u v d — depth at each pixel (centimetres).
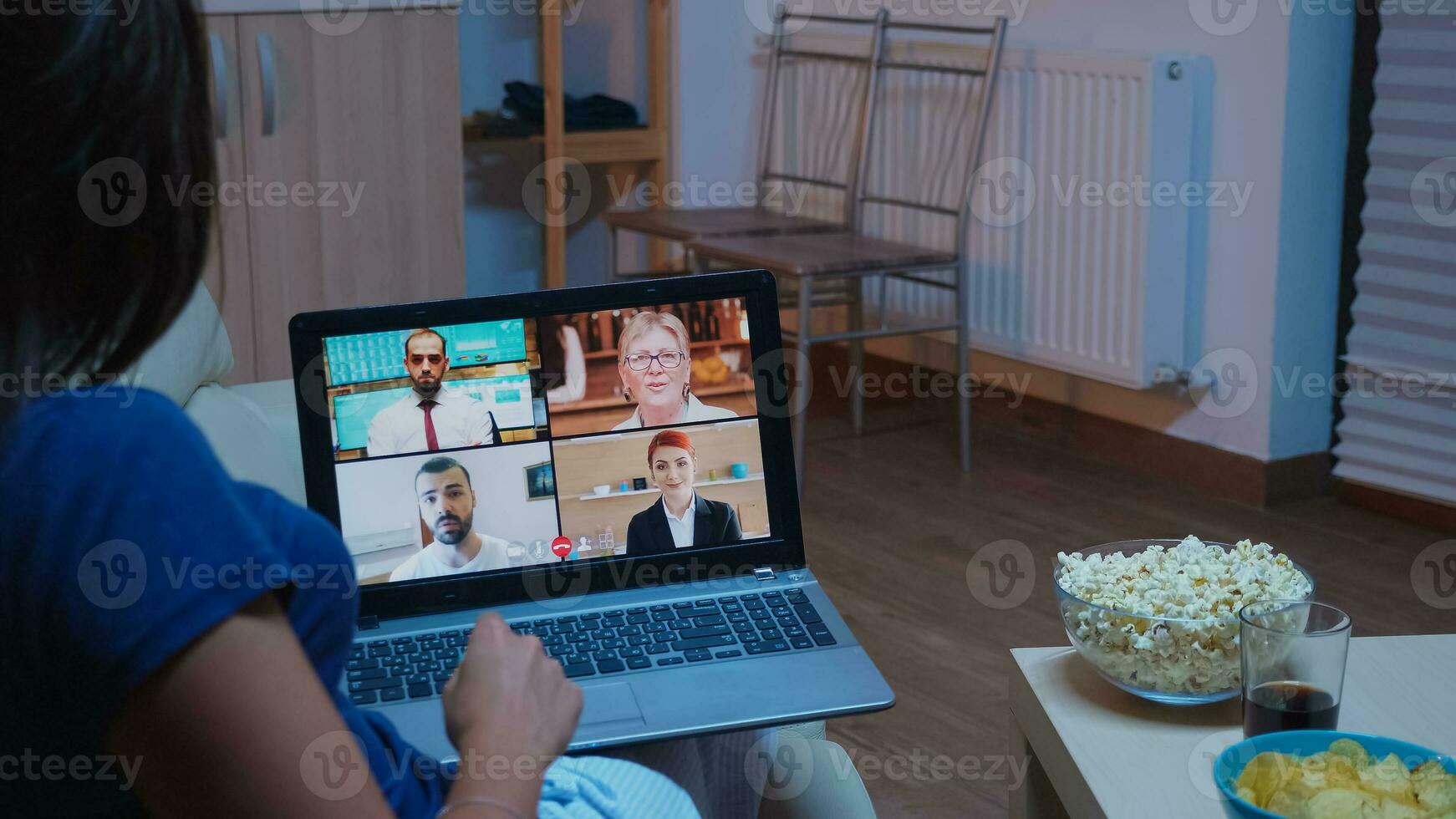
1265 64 270
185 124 54
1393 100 263
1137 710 107
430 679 104
